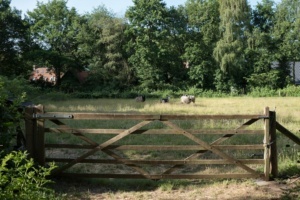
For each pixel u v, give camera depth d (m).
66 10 63.19
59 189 6.94
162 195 6.74
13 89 12.20
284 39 60.38
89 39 60.09
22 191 3.61
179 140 11.62
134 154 10.13
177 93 56.50
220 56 57.38
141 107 29.09
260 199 6.37
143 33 59.81
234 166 8.52
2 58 52.81
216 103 35.56
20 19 54.25
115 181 7.49
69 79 57.50
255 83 57.66
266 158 7.38
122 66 59.28
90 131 7.35
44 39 61.25
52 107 28.45
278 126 7.55
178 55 63.47
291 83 59.19
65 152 10.41
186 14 65.56
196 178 7.34
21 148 7.71
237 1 58.00
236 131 7.40
